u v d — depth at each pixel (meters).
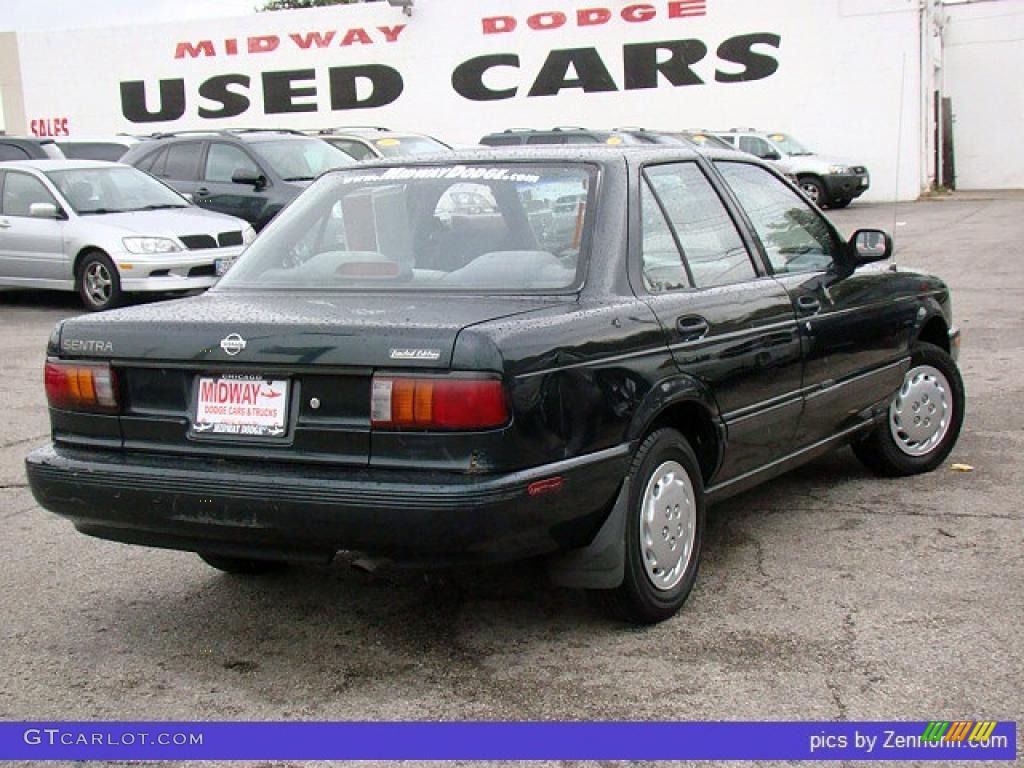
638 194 4.48
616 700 3.75
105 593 4.88
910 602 4.46
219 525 3.83
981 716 3.57
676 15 30.16
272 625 4.49
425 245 4.49
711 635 4.22
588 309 4.03
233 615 4.60
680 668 3.96
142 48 34.59
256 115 33.97
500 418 3.58
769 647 4.10
